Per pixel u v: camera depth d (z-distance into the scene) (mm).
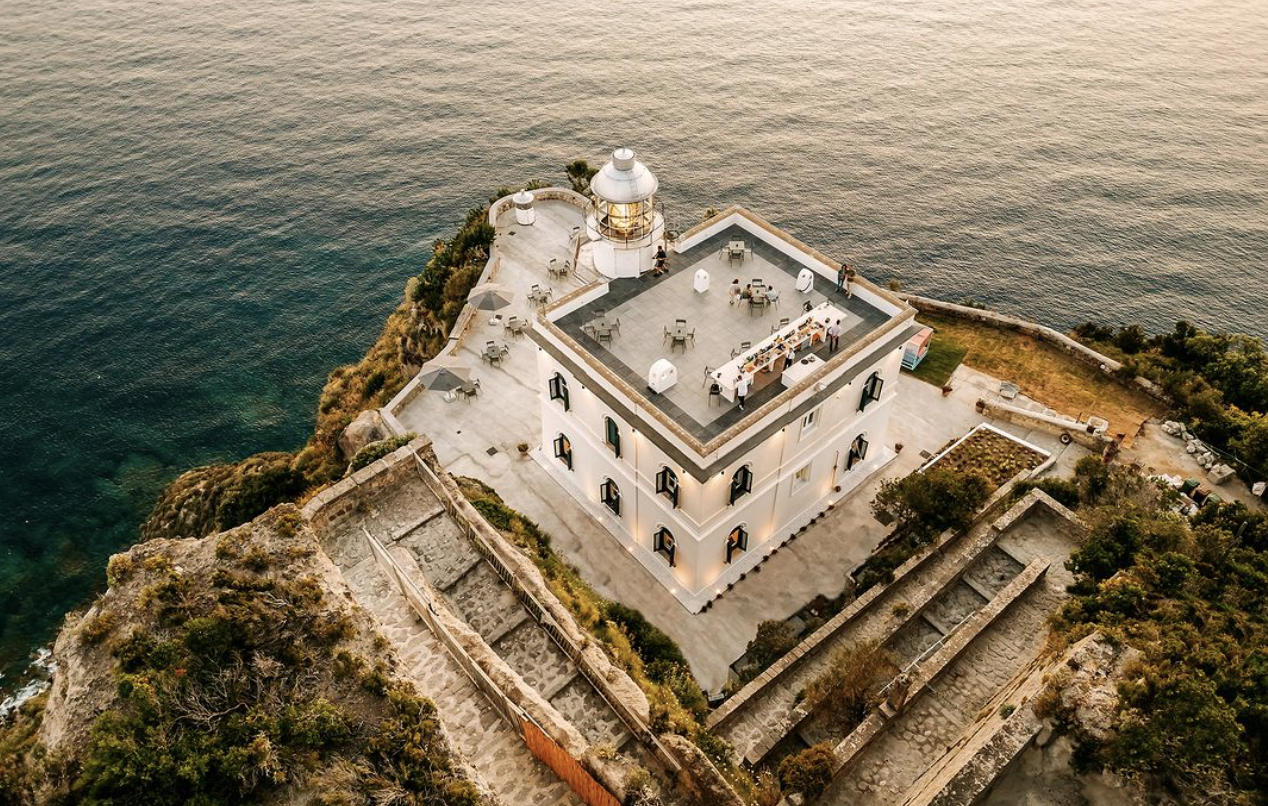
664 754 19359
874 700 26438
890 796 23812
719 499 32781
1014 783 20906
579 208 60219
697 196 77250
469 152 81500
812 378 32906
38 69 90375
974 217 74562
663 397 33250
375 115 85938
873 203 76562
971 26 106812
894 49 101438
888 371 37969
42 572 46594
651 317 37031
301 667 17969
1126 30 105000
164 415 55969
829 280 39062
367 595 22938
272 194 74750
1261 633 25109
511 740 18688
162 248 68438
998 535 32625
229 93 88188
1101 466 37375
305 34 100750
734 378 32312
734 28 105875
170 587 18766
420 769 16281
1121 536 30406
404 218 73312
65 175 74812
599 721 20906
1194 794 20031
